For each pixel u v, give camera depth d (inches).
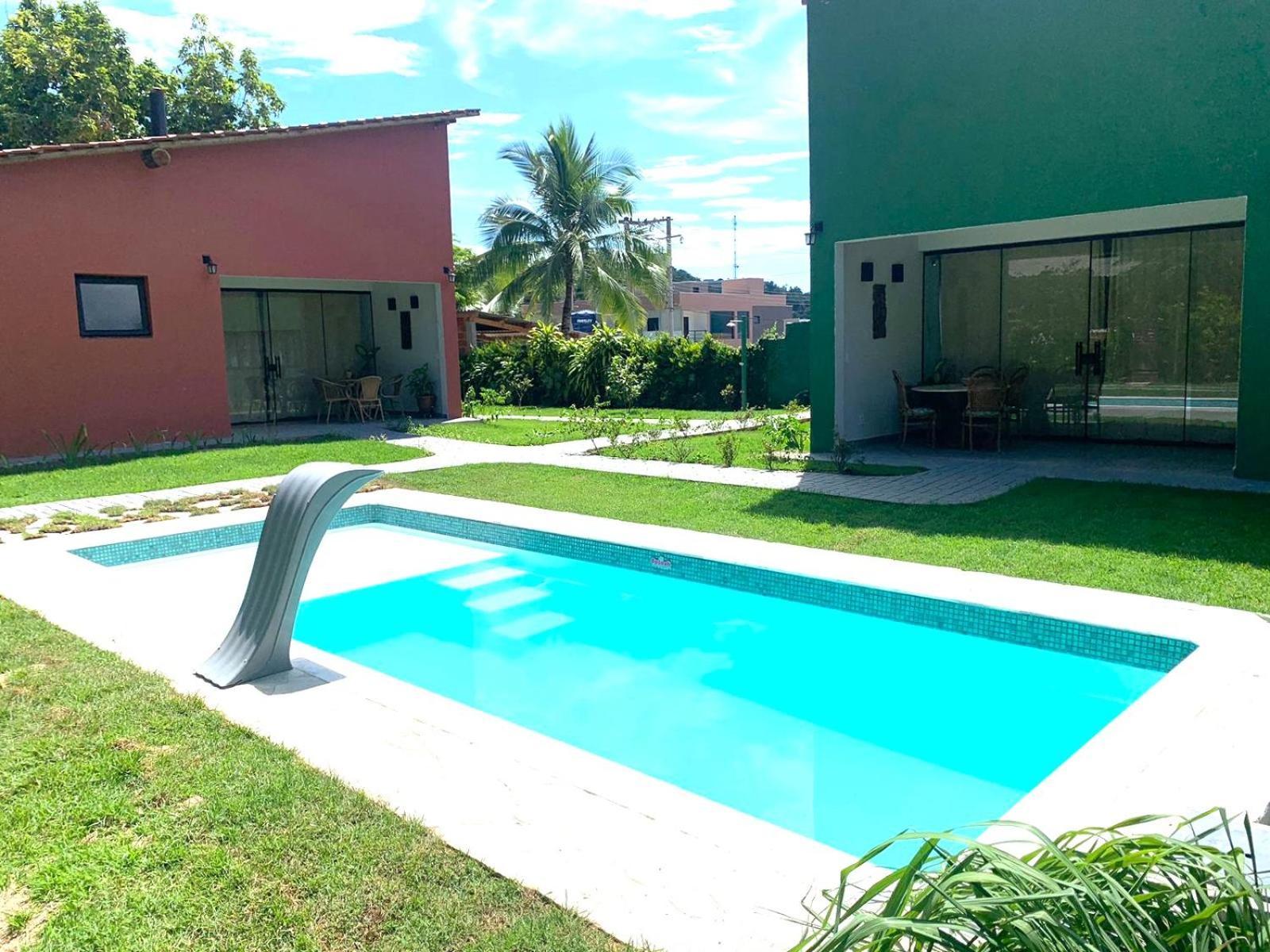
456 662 238.4
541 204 1071.0
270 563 179.2
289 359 695.7
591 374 849.5
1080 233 468.1
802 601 242.7
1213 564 233.3
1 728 147.6
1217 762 131.0
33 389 477.4
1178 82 327.9
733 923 96.6
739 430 573.0
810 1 424.2
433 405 690.8
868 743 186.7
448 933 95.2
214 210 538.6
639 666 233.6
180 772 131.7
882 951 62.1
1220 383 442.9
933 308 525.3
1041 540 265.4
